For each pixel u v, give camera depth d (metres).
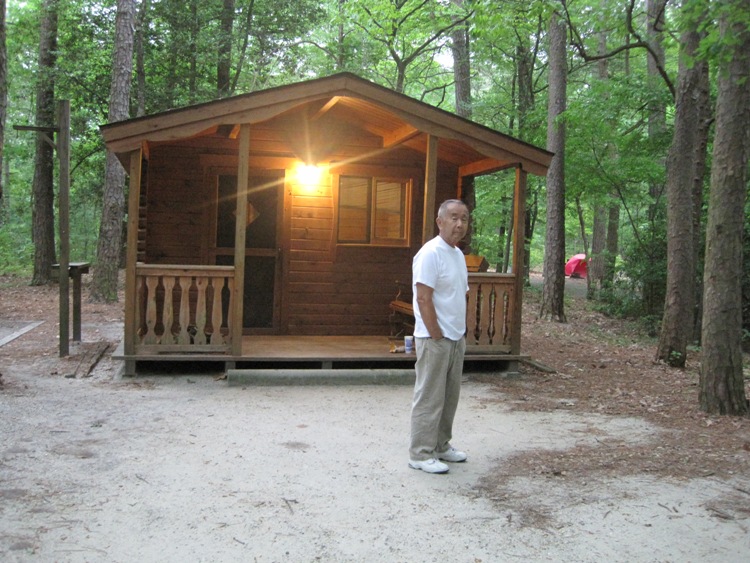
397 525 3.56
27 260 22.39
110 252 13.47
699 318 12.36
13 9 18.36
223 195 8.58
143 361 7.31
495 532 3.51
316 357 7.21
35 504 3.66
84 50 16.98
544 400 6.62
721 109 6.05
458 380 4.52
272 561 3.12
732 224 6.07
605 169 13.48
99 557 3.09
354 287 9.05
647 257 13.81
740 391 6.14
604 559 3.25
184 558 3.12
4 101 6.13
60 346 7.90
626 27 8.91
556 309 13.12
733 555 3.32
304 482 4.15
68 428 5.11
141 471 4.24
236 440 4.98
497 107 17.34
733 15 5.47
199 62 17.70
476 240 17.33
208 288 8.53
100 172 19.42
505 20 11.18
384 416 5.83
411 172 9.05
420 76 22.28
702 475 4.46
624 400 6.66
